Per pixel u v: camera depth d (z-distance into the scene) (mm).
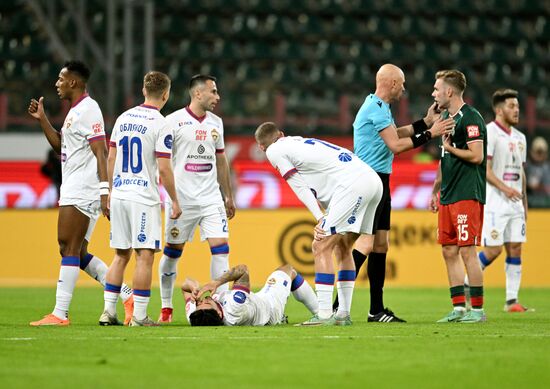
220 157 36094
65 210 31562
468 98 80312
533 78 84250
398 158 68500
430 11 86125
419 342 25656
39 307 40969
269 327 30000
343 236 31328
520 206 42188
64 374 19984
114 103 72562
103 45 79812
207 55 81125
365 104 33031
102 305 42500
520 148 42438
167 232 34812
